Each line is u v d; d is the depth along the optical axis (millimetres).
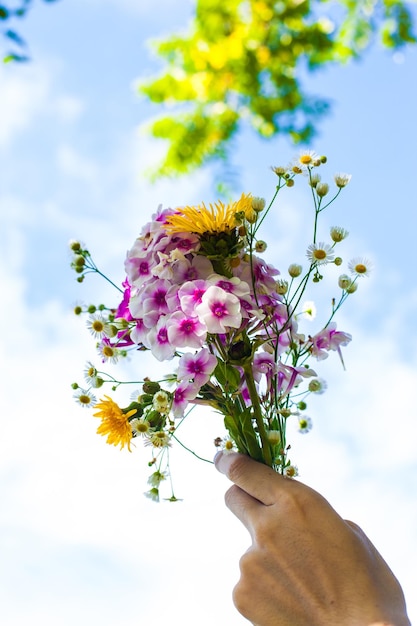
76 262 660
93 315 646
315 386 664
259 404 620
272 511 556
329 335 659
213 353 620
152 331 611
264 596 542
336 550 533
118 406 612
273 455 620
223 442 647
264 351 643
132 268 627
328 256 625
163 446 608
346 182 641
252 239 608
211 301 581
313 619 526
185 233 619
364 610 513
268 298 627
